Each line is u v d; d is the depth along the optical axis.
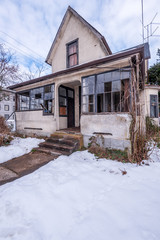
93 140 4.39
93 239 1.27
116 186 2.23
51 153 4.17
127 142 3.71
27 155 4.19
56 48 7.99
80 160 3.50
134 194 1.97
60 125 6.18
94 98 4.52
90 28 6.35
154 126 6.45
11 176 2.79
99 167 2.99
